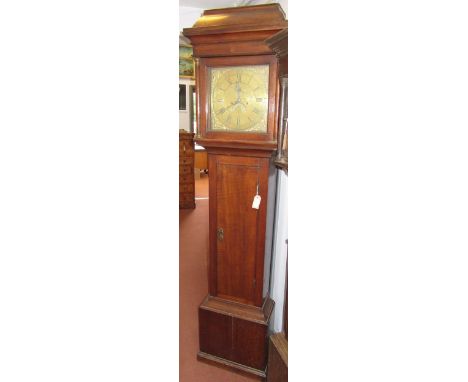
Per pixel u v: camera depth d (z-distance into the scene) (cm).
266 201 171
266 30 144
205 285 295
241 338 191
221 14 154
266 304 192
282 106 147
